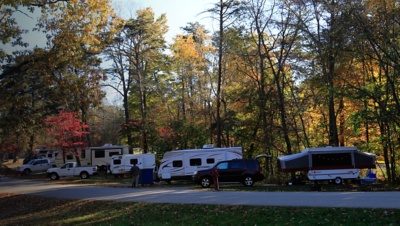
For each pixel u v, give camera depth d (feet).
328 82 92.89
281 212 43.34
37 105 79.92
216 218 44.55
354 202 46.34
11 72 67.21
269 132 112.88
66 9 67.05
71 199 75.46
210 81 141.90
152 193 74.08
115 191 84.07
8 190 102.68
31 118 73.72
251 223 39.88
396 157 93.20
